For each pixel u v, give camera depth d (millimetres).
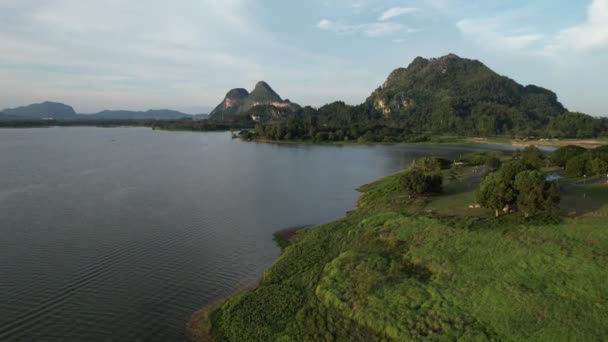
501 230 43281
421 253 40875
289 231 61844
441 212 55281
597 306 28969
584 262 34125
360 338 30562
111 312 37344
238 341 32531
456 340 28172
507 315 29578
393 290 35062
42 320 35875
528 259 36250
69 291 41156
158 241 56125
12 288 41594
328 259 45469
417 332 29578
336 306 34625
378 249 44594
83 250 52219
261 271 46812
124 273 45562
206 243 55844
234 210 73875
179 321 36125
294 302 37000
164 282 43562
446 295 33156
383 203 68312
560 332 27281
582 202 53594
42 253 50938
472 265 37031
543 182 48094
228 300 38844
